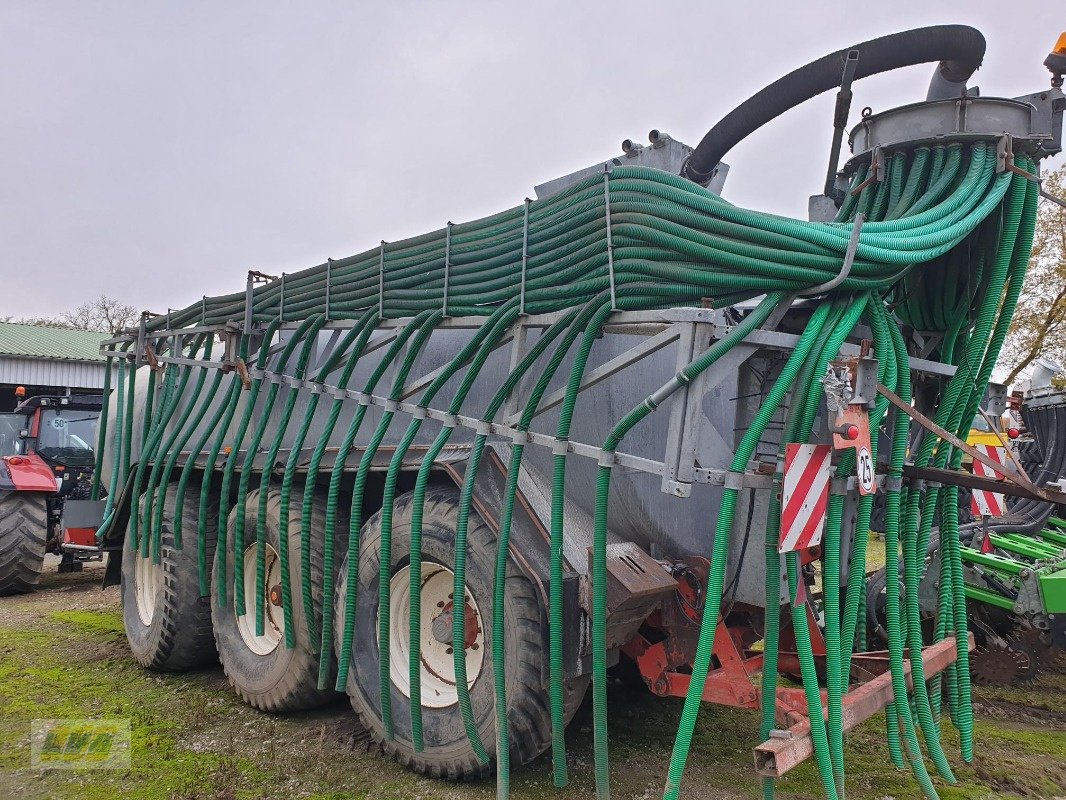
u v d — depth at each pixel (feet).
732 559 10.02
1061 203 10.86
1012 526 19.21
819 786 10.81
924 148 10.59
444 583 11.39
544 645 9.76
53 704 14.23
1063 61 10.44
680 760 7.98
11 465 25.04
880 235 8.80
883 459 11.54
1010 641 15.57
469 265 10.95
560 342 9.83
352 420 12.65
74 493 27.86
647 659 10.47
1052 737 13.08
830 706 8.45
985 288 11.22
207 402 15.25
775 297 8.45
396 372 12.03
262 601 13.47
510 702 9.78
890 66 10.73
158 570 15.97
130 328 18.79
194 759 11.70
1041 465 22.17
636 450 10.38
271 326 14.02
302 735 12.63
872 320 9.28
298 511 13.08
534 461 11.30
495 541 10.22
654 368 10.26
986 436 20.99
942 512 11.17
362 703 11.55
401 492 12.53
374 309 12.26
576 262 9.61
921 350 11.73
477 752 10.00
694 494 10.41
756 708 9.52
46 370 65.87
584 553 10.15
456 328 11.32
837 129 11.03
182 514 15.71
